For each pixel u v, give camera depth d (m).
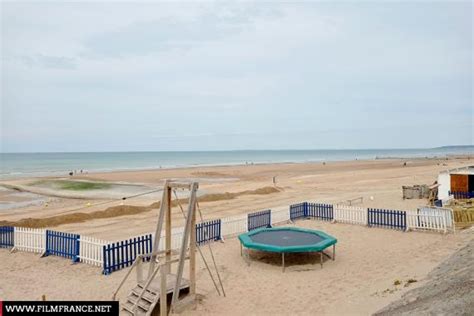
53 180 57.59
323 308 11.20
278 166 100.50
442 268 13.23
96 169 96.12
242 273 14.96
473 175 28.91
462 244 17.75
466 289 9.37
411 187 32.47
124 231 23.27
